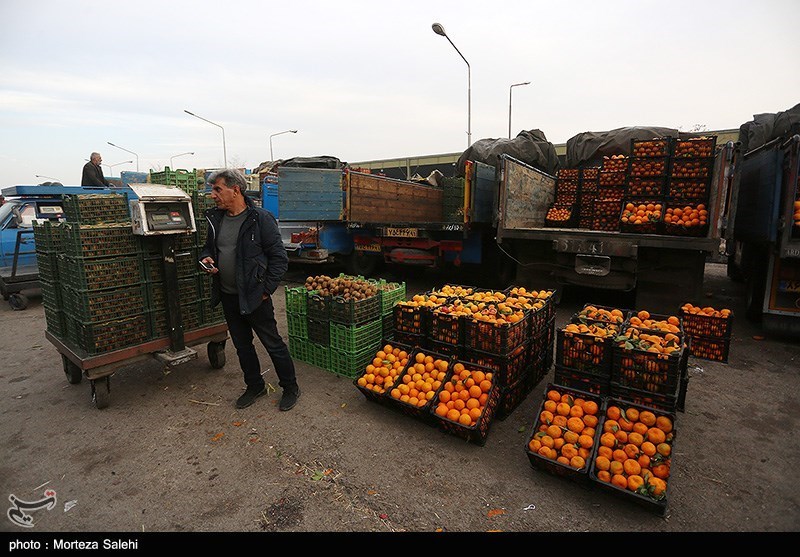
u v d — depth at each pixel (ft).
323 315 15.46
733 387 14.15
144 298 13.38
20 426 11.93
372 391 12.44
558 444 9.59
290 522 8.34
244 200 12.05
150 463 10.22
